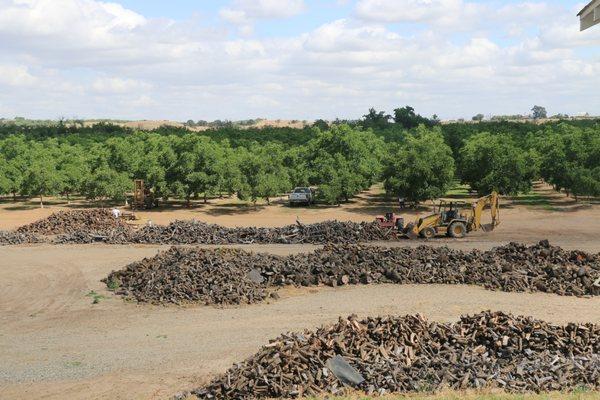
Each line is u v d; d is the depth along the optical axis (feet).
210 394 47.85
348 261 93.76
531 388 46.52
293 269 90.02
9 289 89.10
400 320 55.26
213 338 64.39
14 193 210.38
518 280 84.53
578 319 67.82
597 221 147.02
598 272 85.92
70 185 199.52
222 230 132.05
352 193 184.34
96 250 119.65
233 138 317.42
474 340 53.62
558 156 174.29
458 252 97.55
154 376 54.08
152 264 91.91
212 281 83.10
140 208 184.44
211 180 178.91
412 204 179.63
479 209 128.98
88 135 342.64
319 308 75.46
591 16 42.70
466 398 43.96
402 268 90.79
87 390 51.31
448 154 177.47
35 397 50.19
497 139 177.58
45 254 115.75
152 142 216.33
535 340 53.42
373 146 238.07
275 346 51.06
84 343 63.93
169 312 75.56
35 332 68.33
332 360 49.65
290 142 303.68
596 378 47.39
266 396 46.93
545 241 97.81
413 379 48.34
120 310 77.00
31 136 356.79
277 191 181.68
